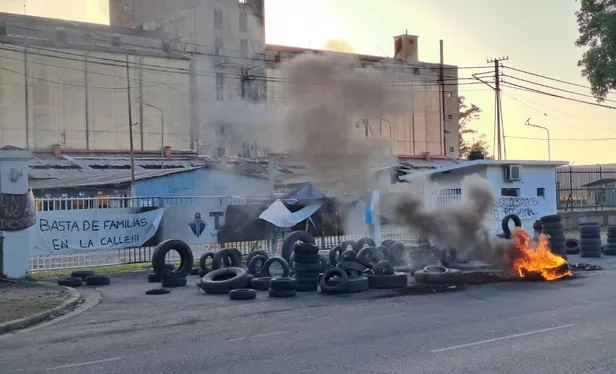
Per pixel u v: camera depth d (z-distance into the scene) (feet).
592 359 25.58
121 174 140.77
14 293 50.65
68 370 25.94
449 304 42.86
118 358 28.04
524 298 44.80
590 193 159.94
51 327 37.29
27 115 165.58
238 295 47.73
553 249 68.69
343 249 66.80
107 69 170.09
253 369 25.23
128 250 70.23
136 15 145.18
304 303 45.32
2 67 162.61
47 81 167.73
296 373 24.35
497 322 35.04
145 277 64.03
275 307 43.60
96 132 172.24
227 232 77.25
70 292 51.13
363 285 50.65
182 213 74.23
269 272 60.90
